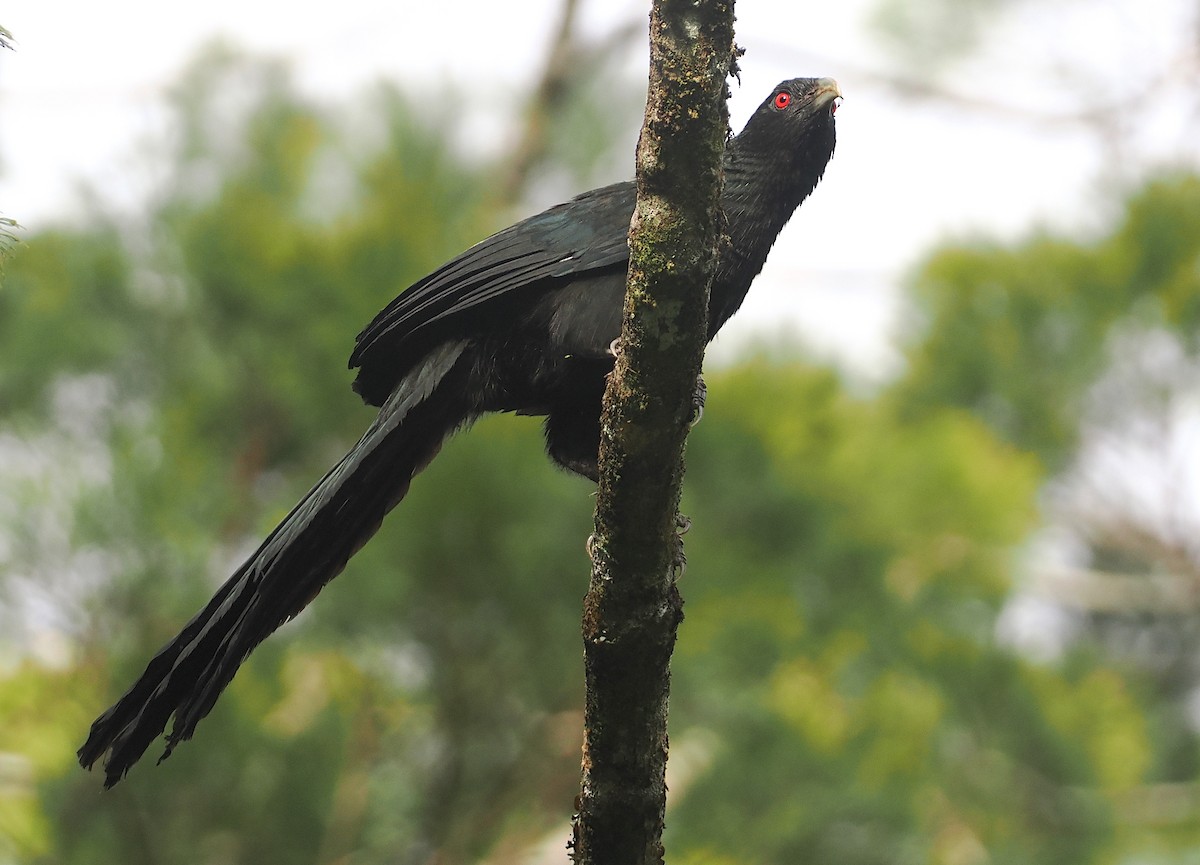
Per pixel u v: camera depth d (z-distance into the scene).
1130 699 15.15
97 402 11.77
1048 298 17.14
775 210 8.23
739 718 11.59
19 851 9.98
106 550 10.23
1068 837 13.56
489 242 7.82
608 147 17.11
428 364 7.70
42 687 10.33
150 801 9.97
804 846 11.27
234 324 11.65
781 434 12.52
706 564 11.75
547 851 11.16
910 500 13.75
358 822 10.71
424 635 11.01
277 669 10.61
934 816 13.28
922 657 13.45
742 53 5.55
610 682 5.98
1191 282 16.47
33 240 11.85
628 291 5.64
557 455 8.02
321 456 12.19
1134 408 16.94
